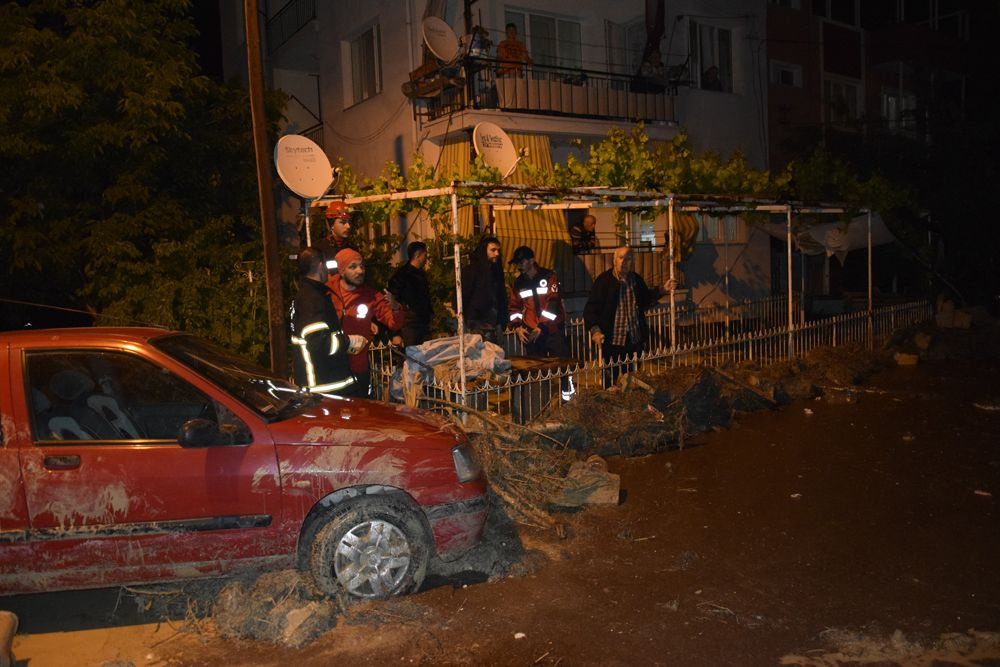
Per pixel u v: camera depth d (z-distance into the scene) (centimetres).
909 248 1602
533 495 613
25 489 419
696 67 1714
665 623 435
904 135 1931
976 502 622
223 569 441
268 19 1866
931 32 2227
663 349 971
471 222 1262
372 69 1543
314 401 518
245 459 439
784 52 1908
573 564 520
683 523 593
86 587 428
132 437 458
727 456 775
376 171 1527
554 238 1351
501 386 754
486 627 436
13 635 411
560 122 1371
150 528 428
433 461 465
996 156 1775
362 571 452
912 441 809
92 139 1106
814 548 538
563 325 958
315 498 446
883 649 400
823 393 1048
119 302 991
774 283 1892
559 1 1478
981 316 1459
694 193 1030
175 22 1246
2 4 1274
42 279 1221
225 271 1048
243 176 1320
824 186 1412
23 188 1166
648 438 796
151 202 1191
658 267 1542
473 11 1394
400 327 747
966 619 431
